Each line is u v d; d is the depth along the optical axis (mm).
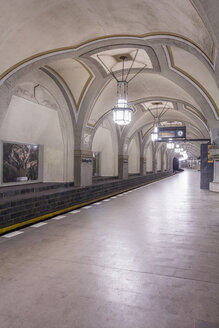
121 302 2771
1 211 5848
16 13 4926
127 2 4824
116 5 4969
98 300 2811
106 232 5531
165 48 6676
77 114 10289
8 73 6320
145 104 14086
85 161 10938
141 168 21406
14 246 4629
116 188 13523
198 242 4820
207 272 3512
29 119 8883
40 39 5836
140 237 5148
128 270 3580
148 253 4238
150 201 9992
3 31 5254
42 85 8508
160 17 4941
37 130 9648
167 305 2707
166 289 3047
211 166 14234
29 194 7727
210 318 2479
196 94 8297
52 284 3180
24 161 9617
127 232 5520
